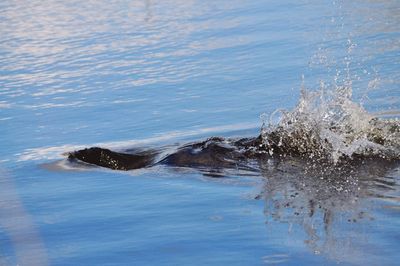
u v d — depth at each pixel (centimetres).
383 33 3703
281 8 4522
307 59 3391
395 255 1448
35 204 1862
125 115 2781
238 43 3791
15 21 4647
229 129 2519
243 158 2145
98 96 3077
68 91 3189
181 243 1542
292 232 1580
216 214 1712
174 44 3862
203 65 3444
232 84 3111
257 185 1925
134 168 2162
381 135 2211
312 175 1983
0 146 2481
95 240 1588
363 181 1911
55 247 1559
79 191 1952
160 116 2742
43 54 3853
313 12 4328
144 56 3678
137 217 1720
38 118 2812
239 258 1454
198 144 2228
